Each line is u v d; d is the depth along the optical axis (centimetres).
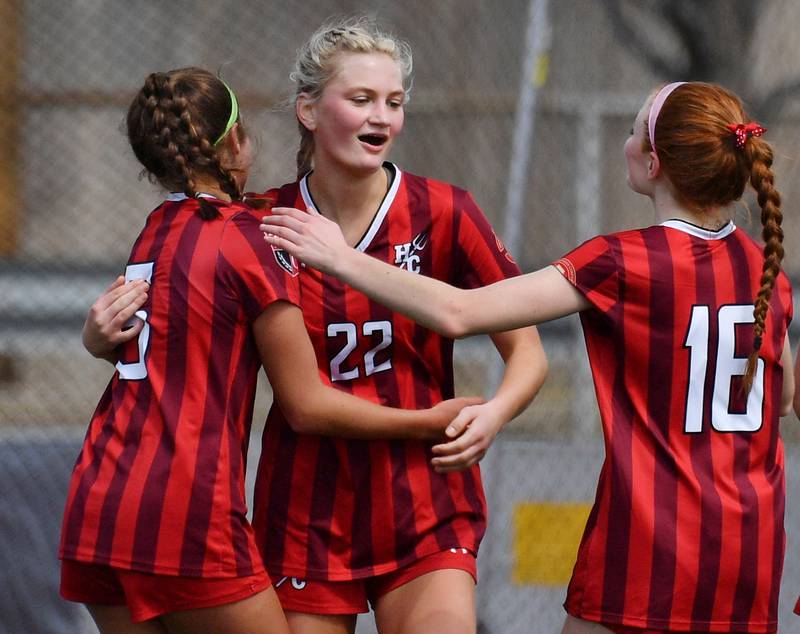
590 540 1005
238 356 1015
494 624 1766
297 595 1112
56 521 1709
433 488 1113
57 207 2888
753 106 2750
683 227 1016
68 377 2475
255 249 1022
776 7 2877
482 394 2209
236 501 995
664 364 993
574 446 1809
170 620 1006
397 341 1107
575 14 2544
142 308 1027
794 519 1836
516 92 2530
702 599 975
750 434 1006
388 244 1112
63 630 1702
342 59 1082
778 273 1034
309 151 1154
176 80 1061
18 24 2656
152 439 991
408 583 1104
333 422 1050
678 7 2825
